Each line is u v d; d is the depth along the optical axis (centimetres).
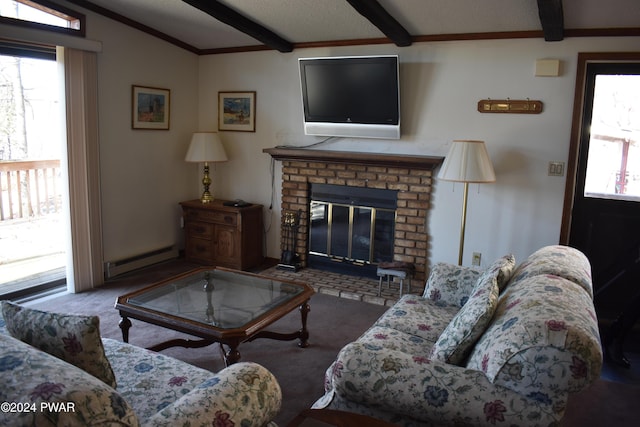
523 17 336
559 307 164
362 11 324
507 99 375
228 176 512
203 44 487
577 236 382
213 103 508
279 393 165
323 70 416
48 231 554
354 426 162
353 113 418
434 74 397
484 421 155
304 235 472
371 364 170
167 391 180
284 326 344
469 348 181
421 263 421
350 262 455
